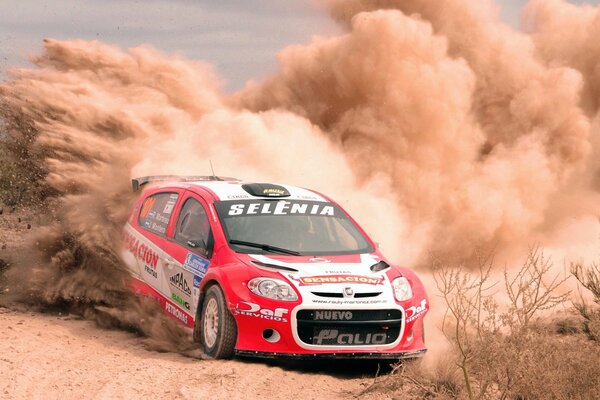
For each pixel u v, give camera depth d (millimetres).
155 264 11891
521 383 8688
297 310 9625
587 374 8703
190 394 8602
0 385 8523
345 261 10555
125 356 10320
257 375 9445
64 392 8477
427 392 9133
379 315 9875
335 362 10492
